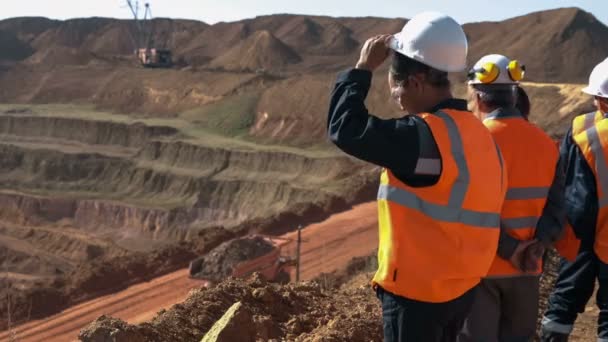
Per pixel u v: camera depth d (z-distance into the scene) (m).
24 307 23.45
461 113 3.30
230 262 24.92
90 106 137.88
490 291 4.14
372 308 7.55
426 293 3.14
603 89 4.89
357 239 31.84
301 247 30.83
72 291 25.09
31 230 87.38
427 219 3.16
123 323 5.98
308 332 6.76
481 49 159.00
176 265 27.94
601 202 4.73
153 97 129.75
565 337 5.07
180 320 6.61
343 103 3.20
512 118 4.29
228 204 84.94
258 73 123.75
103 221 92.00
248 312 5.95
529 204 4.15
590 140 4.76
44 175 106.19
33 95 148.12
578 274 4.97
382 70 102.00
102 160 104.69
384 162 3.12
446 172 3.11
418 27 3.30
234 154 91.81
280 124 100.69
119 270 26.66
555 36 143.38
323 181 79.38
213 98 119.75
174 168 96.69
